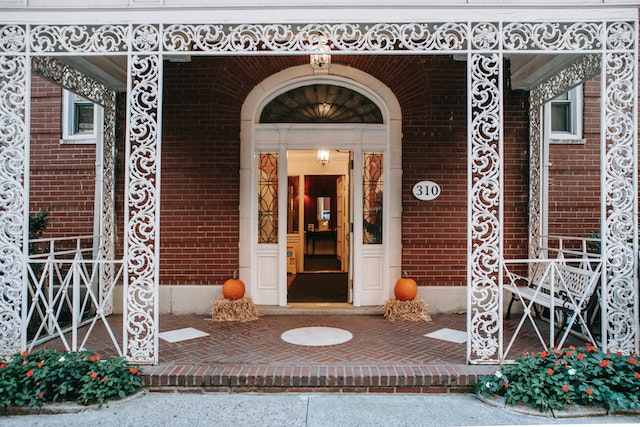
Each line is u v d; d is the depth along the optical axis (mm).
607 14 4273
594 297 5059
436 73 6562
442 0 4277
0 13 4301
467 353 4383
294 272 10375
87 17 4309
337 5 4277
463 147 6605
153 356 4387
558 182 6660
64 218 6809
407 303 6246
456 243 6590
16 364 3973
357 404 3932
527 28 4320
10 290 4336
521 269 6645
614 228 4328
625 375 3830
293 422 3605
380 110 6906
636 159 4281
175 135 6598
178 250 6582
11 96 4355
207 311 6555
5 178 4367
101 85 6324
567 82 5547
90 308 6574
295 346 5023
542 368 4004
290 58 6574
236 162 6621
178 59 6020
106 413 3744
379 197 6930
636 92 4289
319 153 9406
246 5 4293
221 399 4027
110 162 6543
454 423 3586
